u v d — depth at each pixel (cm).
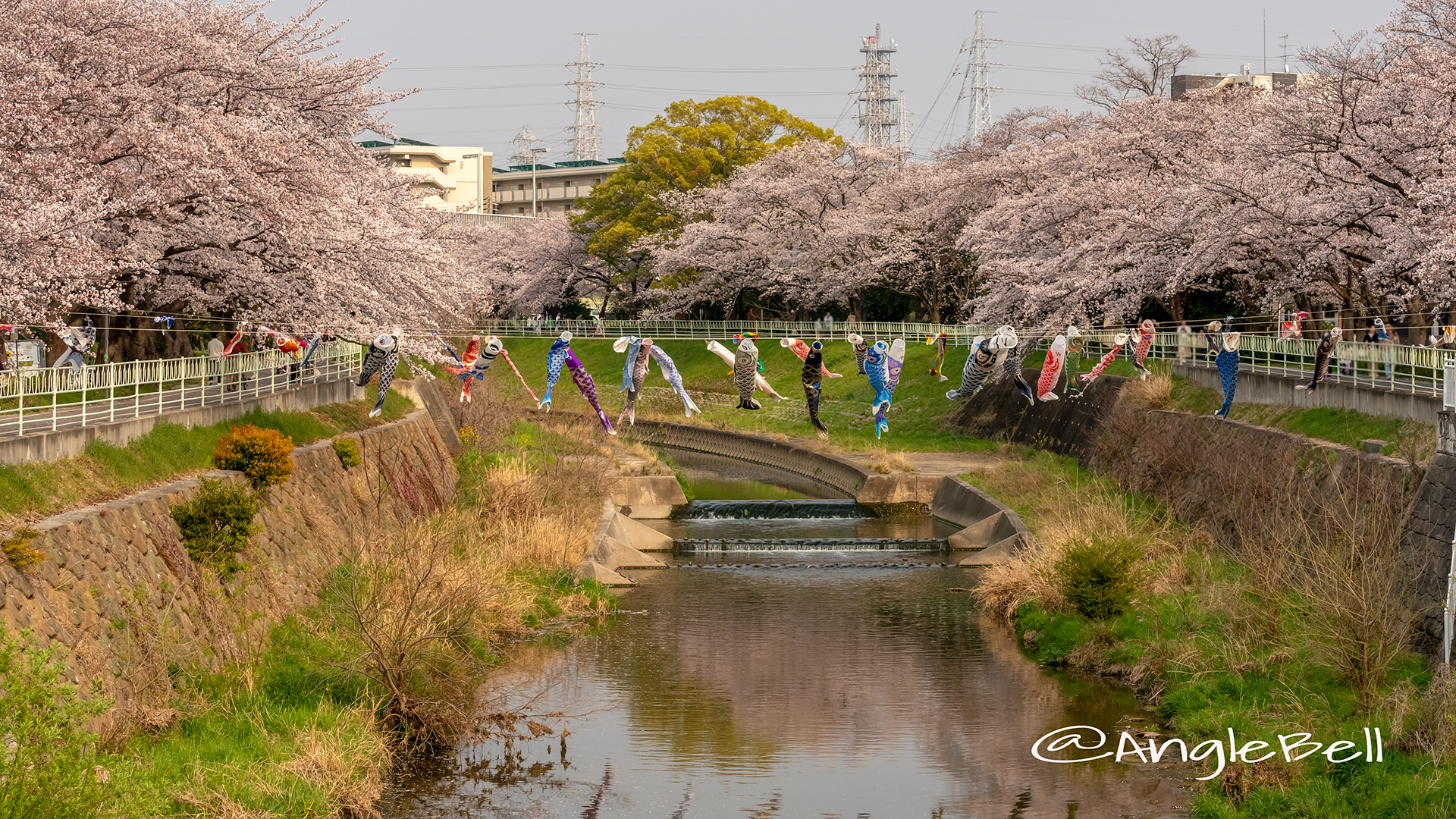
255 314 2238
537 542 2517
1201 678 1633
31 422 1555
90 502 1426
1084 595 1998
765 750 1540
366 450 2427
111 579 1325
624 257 6781
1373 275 2378
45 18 1886
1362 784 1221
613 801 1368
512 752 1525
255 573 1650
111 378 1656
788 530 3291
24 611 1141
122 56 1916
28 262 1516
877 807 1356
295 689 1475
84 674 1195
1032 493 3150
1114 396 3428
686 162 6531
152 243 2008
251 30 2458
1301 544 1841
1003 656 1978
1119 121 3988
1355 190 2373
